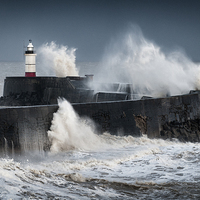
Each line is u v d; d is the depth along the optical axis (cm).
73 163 4378
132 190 3594
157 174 4128
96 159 4634
